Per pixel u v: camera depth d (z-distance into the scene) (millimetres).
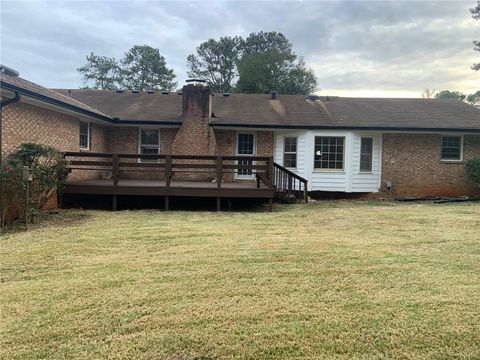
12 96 8031
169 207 11242
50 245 5910
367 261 5066
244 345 2861
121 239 6398
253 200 12125
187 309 3479
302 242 6242
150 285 4098
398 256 5336
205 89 13383
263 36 48188
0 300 3674
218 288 4016
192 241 6301
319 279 4316
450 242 6281
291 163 14289
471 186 14141
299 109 15594
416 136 14102
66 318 3281
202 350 2789
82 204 11203
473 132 13719
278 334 3018
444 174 14141
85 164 10156
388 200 13445
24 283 4176
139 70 46500
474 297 3785
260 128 13742
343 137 13867
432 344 2879
